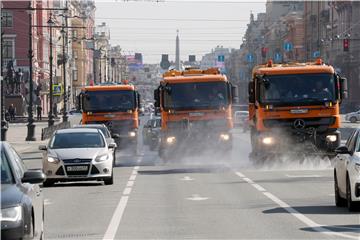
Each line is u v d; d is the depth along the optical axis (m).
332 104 60.12
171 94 70.12
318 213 34.97
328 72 60.34
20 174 23.41
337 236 28.03
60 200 42.44
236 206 38.34
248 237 28.20
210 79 70.38
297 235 28.45
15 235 20.14
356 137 36.16
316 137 60.16
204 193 45.41
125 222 32.97
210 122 70.06
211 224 31.94
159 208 38.03
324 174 57.44
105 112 84.88
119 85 85.75
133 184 52.41
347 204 36.38
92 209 37.97
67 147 51.91
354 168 34.22
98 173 50.53
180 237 28.48
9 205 20.48
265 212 35.72
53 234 29.61
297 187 48.06
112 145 53.41
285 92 60.16
